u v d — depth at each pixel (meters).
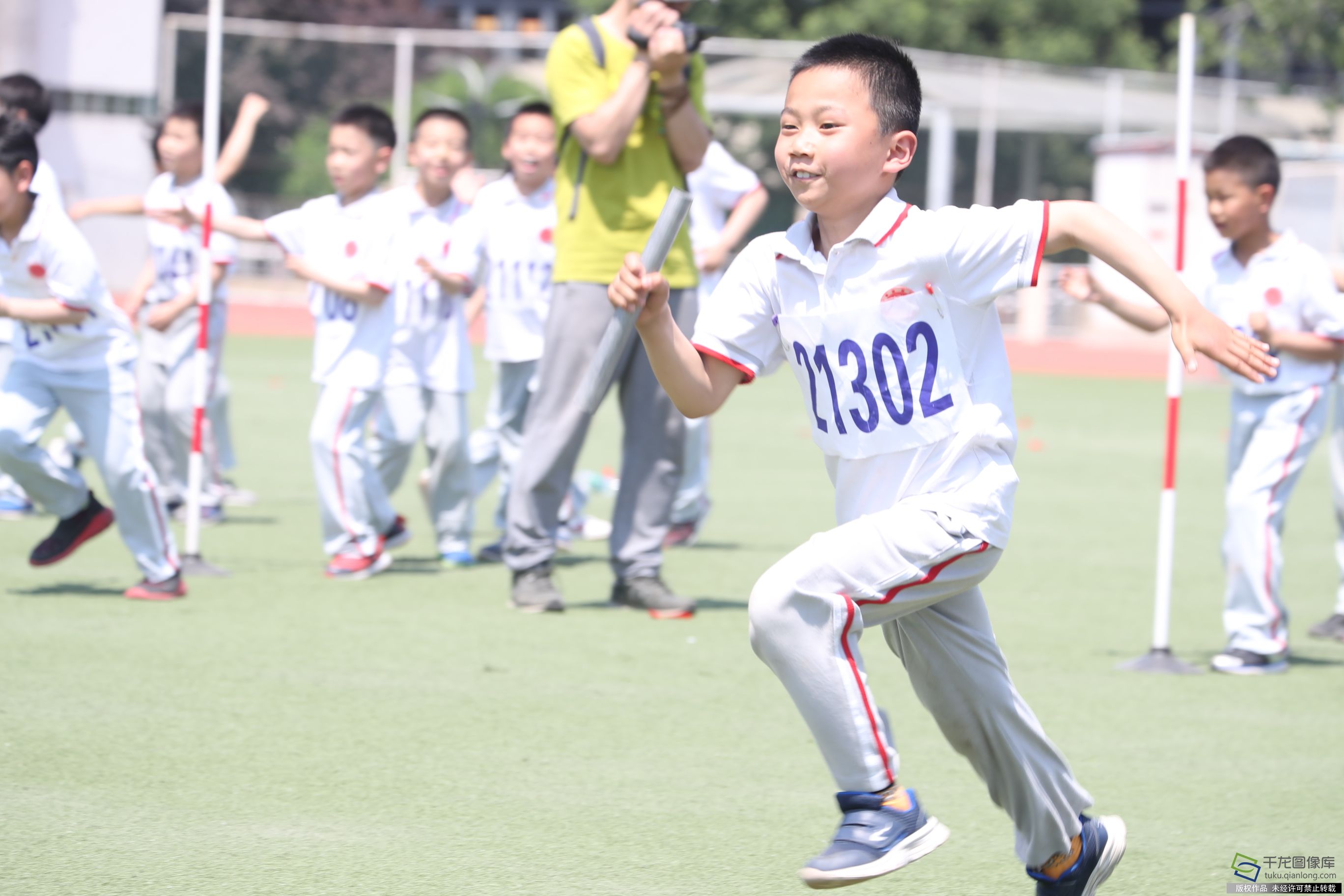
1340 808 13.85
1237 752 15.65
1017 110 89.19
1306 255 19.34
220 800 13.07
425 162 25.92
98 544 25.84
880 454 10.48
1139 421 53.78
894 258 10.18
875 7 105.88
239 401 49.38
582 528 29.14
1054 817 10.64
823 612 9.89
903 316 10.22
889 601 10.10
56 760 13.98
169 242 27.62
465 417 25.70
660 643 19.91
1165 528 19.44
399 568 25.19
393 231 23.55
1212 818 13.51
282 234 23.89
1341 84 96.50
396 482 26.11
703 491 28.30
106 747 14.45
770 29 105.25
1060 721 16.70
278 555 25.66
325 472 23.77
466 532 26.02
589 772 14.23
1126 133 91.81
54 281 19.20
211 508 28.70
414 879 11.37
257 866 11.52
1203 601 24.27
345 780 13.75
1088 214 10.05
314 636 19.55
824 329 10.48
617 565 22.09
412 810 12.99
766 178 89.56
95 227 83.62
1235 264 19.78
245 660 18.08
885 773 9.94
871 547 10.00
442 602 22.20
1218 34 97.88
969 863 12.20
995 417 10.39
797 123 10.30
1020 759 10.60
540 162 26.23
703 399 10.93
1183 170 19.55
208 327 26.75
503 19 153.25
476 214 25.64
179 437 28.34
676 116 20.67
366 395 23.88
